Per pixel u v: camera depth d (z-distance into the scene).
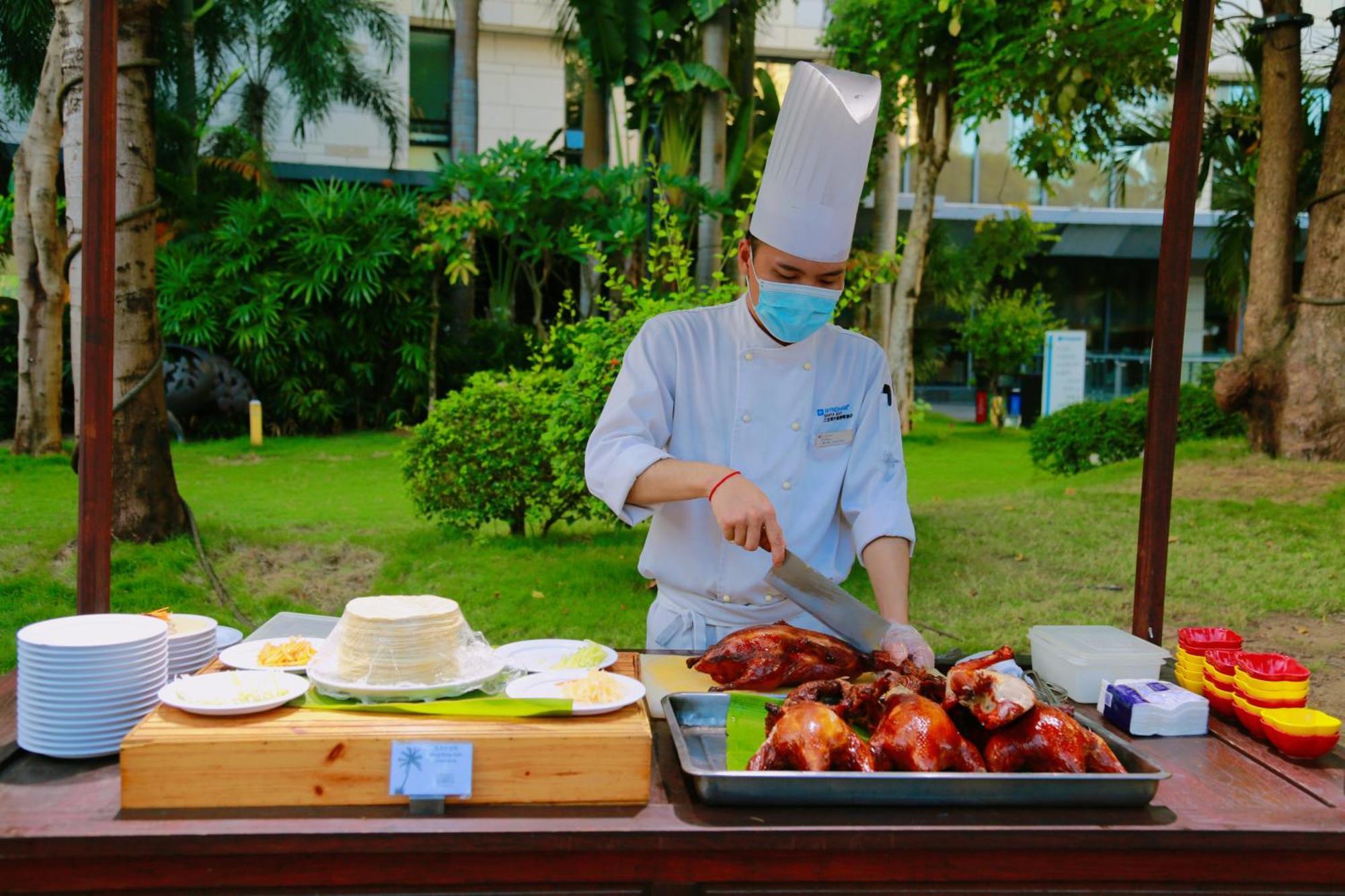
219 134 16.89
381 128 20.05
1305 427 9.62
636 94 12.89
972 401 26.88
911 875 1.54
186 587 6.07
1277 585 6.57
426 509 8.00
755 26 14.72
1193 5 2.38
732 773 1.54
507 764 1.57
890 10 12.19
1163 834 1.54
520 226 15.20
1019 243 19.61
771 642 2.06
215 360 14.90
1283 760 1.85
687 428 2.50
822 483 2.53
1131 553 7.52
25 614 5.64
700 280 12.47
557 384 8.16
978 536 8.23
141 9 6.12
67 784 1.63
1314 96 12.17
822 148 2.14
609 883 1.52
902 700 1.71
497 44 20.38
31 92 14.90
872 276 7.99
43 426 11.42
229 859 1.49
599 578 6.82
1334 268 9.41
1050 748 1.65
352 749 1.56
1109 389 25.50
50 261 11.03
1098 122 12.64
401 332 16.06
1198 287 24.28
